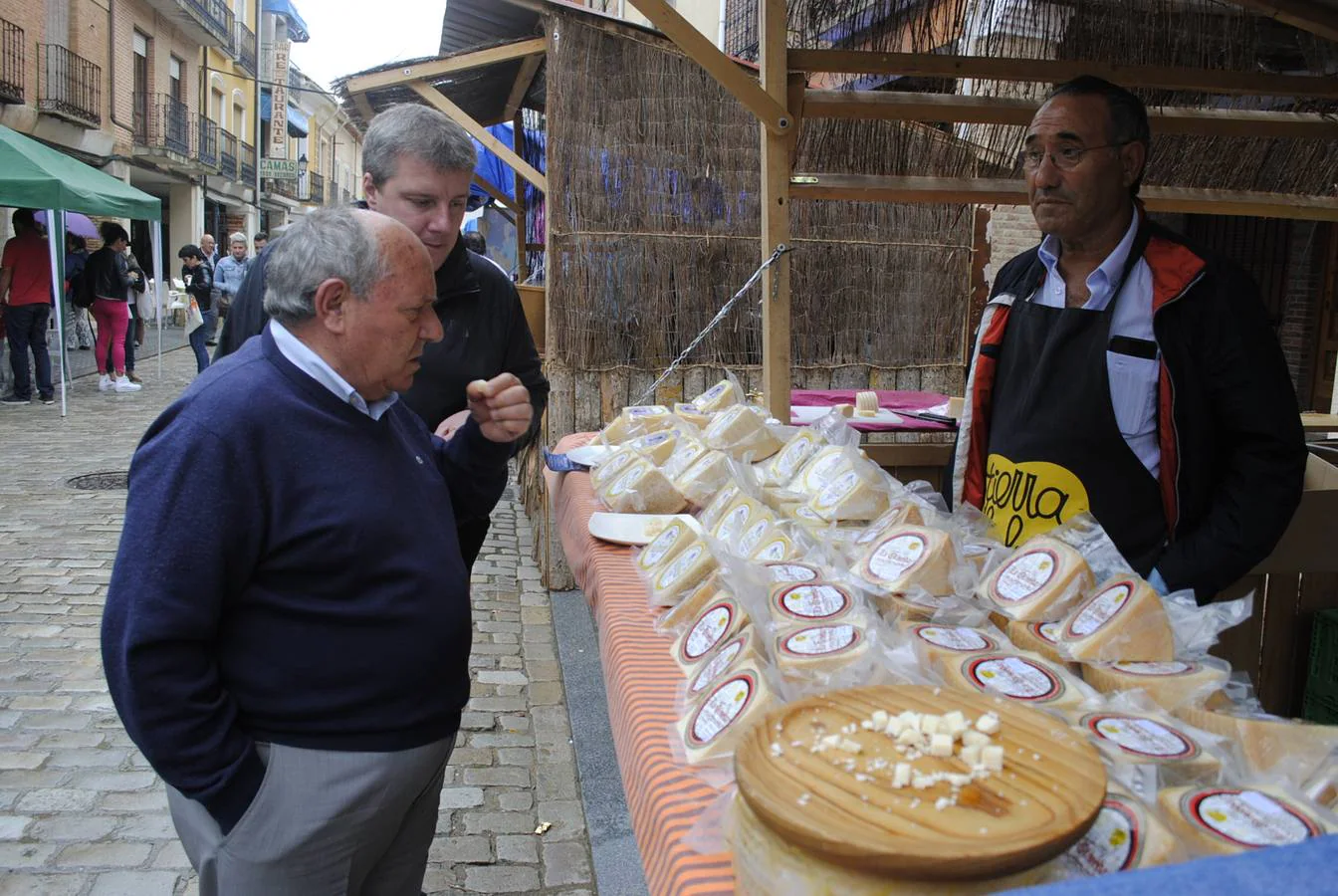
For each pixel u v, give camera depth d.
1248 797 0.94
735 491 2.08
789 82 2.81
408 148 2.10
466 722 3.64
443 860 2.79
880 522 1.79
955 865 0.73
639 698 1.39
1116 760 1.00
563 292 5.02
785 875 0.81
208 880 1.59
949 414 3.97
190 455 1.42
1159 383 1.78
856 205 5.63
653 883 1.06
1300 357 6.46
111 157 20.42
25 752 3.28
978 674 1.19
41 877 2.63
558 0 4.84
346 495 1.53
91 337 15.43
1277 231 6.64
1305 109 3.04
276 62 34.69
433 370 2.47
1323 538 2.26
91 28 19.16
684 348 5.21
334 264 1.47
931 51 2.98
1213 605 1.37
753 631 1.34
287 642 1.54
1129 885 0.63
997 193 3.11
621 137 5.00
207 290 12.67
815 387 5.70
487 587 5.21
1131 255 1.84
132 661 1.39
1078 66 2.73
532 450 5.89
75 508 6.32
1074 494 1.87
